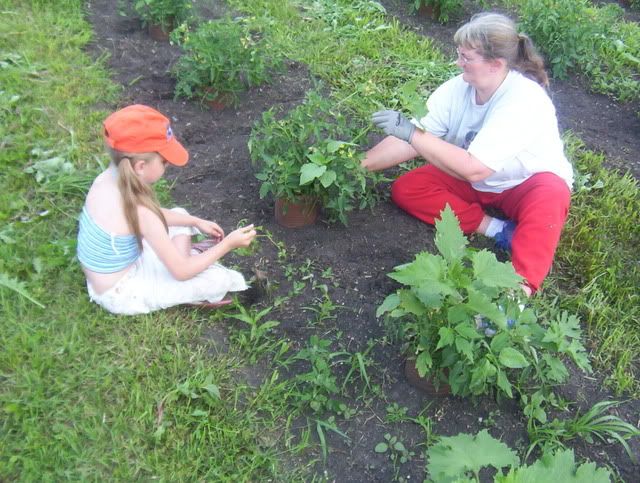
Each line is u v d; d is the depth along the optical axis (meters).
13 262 3.21
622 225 4.05
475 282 2.54
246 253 3.50
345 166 3.31
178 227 3.27
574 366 3.15
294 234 3.67
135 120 2.68
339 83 4.98
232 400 2.80
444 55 5.61
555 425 2.80
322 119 3.58
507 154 3.32
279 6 5.86
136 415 2.66
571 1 5.62
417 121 3.43
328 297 3.33
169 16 5.11
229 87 4.44
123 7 5.48
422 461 2.68
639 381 3.14
